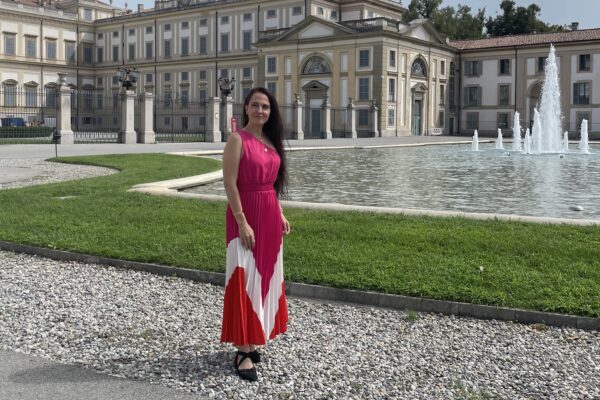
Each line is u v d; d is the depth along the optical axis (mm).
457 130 66312
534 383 4039
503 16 84938
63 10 81188
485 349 4672
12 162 21953
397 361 4430
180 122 73125
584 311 5195
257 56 66625
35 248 7863
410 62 57938
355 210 10070
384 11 65938
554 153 31953
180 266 6930
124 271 7043
